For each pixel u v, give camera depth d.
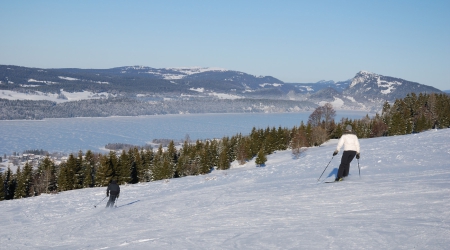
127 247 7.59
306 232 7.03
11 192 79.31
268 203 11.42
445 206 8.00
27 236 11.36
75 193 34.34
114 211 14.95
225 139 105.06
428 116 110.69
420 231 6.23
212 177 37.50
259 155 85.44
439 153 23.97
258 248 6.29
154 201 17.19
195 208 12.89
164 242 7.66
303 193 12.34
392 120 102.88
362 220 7.54
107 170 77.25
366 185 12.27
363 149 31.84
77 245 8.84
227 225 8.87
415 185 11.18
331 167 27.23
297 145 87.50
